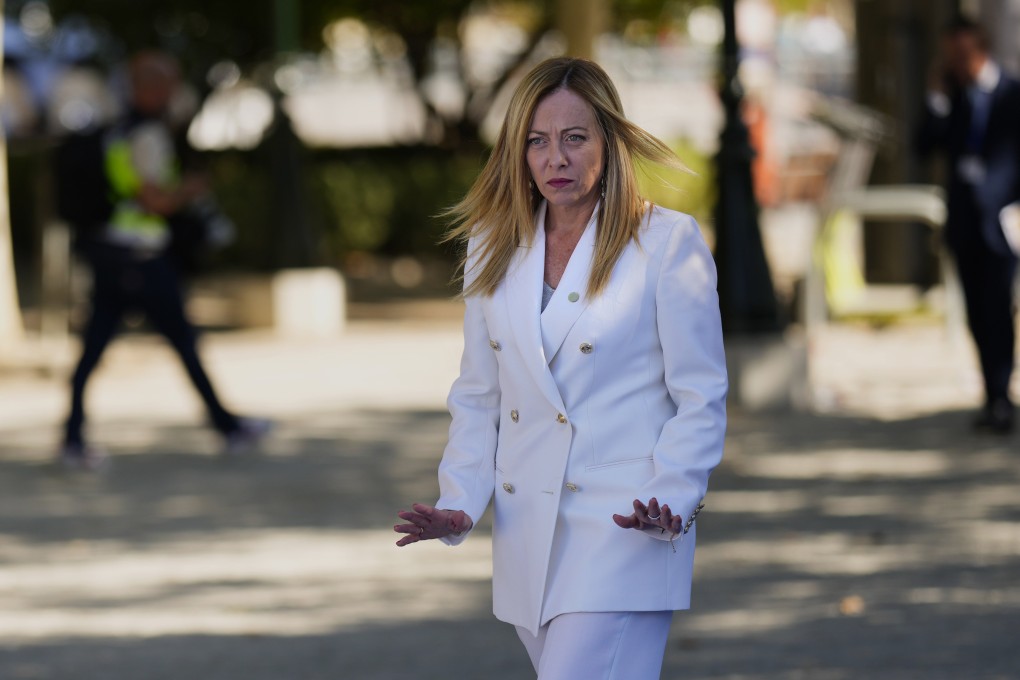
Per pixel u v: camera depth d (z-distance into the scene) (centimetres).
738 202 2994
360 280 5766
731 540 1980
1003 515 2050
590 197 961
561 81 947
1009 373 2620
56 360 3912
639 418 940
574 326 937
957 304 3456
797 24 9000
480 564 1923
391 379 3553
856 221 4453
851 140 3819
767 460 2492
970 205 2556
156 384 3581
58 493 2441
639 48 7150
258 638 1614
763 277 2980
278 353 4041
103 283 2616
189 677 1481
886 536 1964
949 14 4447
